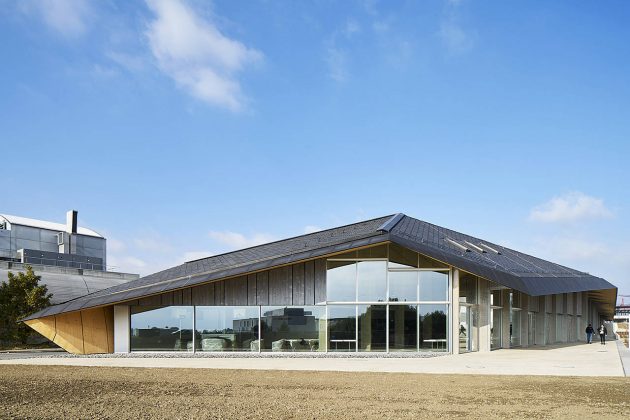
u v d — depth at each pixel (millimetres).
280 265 25078
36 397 11711
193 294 26547
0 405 10680
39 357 24453
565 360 23172
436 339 25828
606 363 21828
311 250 25344
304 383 14633
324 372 17609
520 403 11672
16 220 50406
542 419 9969
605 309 70938
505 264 31812
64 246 51906
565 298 43781
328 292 26000
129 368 18703
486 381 15492
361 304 25938
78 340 26656
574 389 13914
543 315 38375
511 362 22031
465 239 37812
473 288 29156
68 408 10500
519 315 35219
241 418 9742
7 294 32875
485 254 32719
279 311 26188
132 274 47875
